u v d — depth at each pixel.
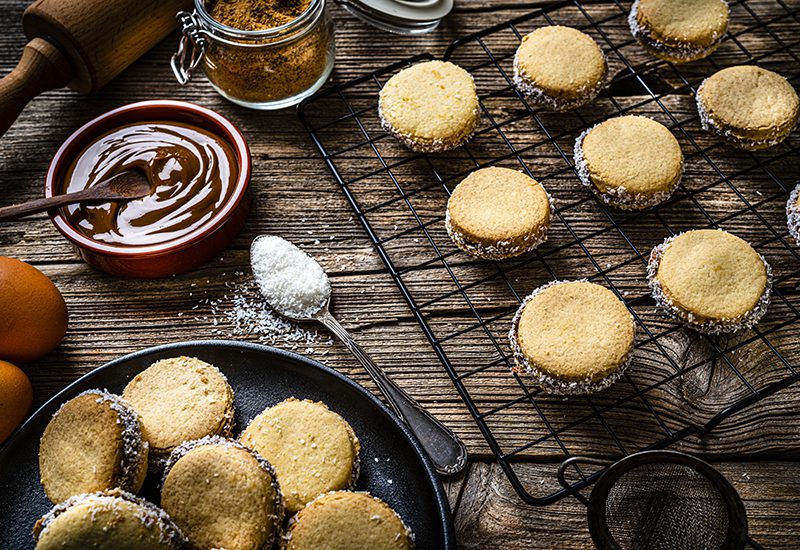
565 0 0.58
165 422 0.47
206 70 0.56
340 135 0.56
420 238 0.54
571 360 0.48
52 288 0.50
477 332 0.51
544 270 0.53
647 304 0.52
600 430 0.49
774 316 0.51
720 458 0.49
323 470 0.46
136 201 0.52
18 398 0.48
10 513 0.47
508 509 0.48
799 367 0.50
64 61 0.55
